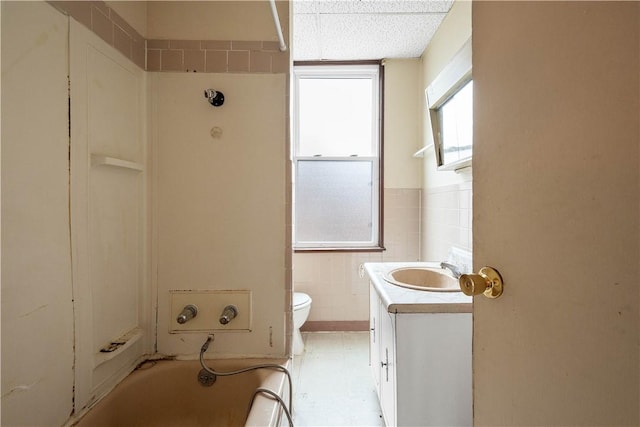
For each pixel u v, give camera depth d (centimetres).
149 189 118
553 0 40
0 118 65
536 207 44
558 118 39
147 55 118
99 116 94
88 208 90
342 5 168
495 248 54
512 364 49
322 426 138
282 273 120
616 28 32
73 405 85
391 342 113
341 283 234
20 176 69
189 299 119
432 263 167
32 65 72
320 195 243
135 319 114
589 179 35
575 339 37
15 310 68
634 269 30
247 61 118
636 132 30
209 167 119
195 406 114
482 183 58
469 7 152
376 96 240
